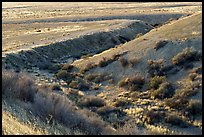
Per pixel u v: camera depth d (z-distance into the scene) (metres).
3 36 74.06
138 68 39.34
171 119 27.50
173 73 35.56
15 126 12.25
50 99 19.62
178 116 28.02
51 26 92.88
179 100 30.14
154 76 36.44
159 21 107.50
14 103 17.45
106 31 75.19
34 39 67.31
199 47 37.94
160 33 46.41
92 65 44.75
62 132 15.75
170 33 44.53
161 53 39.97
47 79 41.72
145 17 109.50
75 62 50.47
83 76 43.06
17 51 50.97
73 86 39.03
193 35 40.91
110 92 36.75
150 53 41.03
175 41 40.97
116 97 34.94
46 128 14.79
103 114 29.22
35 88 21.81
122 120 28.02
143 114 29.06
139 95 34.16
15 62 47.09
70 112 19.39
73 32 75.88
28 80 23.19
